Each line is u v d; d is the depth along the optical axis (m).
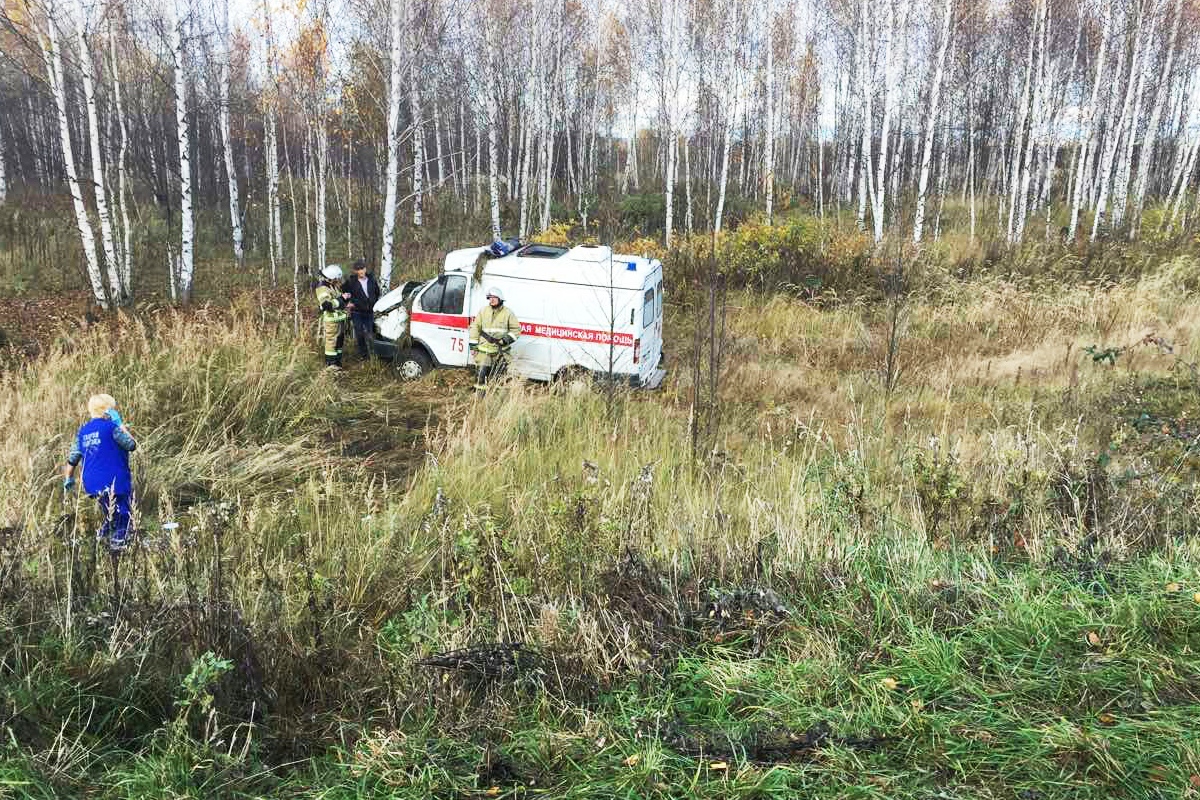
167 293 19.12
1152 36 22.28
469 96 30.47
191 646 4.14
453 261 11.46
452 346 11.48
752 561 5.10
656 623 4.54
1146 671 3.82
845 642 4.30
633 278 10.60
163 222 26.41
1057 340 12.74
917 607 4.54
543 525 5.66
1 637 4.04
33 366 10.34
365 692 4.07
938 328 14.09
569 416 8.88
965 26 29.39
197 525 5.22
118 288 16.98
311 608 4.61
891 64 19.48
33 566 4.66
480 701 4.01
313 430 9.29
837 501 5.85
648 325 11.09
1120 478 5.95
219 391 9.45
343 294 12.21
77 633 4.15
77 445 6.20
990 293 14.95
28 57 26.00
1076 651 4.07
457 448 7.84
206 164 33.66
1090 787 3.11
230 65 23.67
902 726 3.56
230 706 3.85
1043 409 9.38
